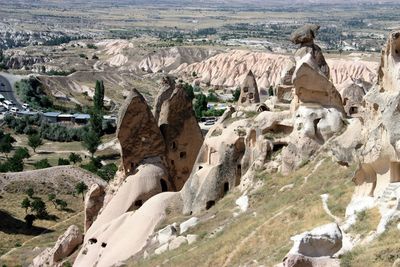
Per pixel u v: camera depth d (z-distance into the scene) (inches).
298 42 2942.9
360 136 2052.2
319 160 2367.1
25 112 7642.7
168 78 3080.7
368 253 1363.2
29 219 3710.6
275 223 1966.0
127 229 2623.0
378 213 1616.6
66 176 4500.5
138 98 2866.6
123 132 2861.7
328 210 1861.5
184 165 2965.1
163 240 2407.7
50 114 7514.8
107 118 7130.9
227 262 1887.3
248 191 2469.2
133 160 2883.9
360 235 1536.7
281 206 2151.8
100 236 2659.9
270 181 2433.6
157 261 2219.5
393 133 1658.5
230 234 2094.0
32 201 4092.0
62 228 3681.1
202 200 2581.2
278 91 3110.2
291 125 2554.1
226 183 2615.7
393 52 1811.0
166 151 2938.0
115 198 2807.6
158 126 2965.1
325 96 2516.0
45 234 3575.3
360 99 3223.4
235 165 2628.0
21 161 5201.8
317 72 2496.3
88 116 7416.3
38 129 6993.1
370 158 1732.3
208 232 2290.8
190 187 2635.3
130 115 2851.9
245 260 1818.4
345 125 2458.2
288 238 1788.9
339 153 2129.7
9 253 3243.1
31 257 3132.4
